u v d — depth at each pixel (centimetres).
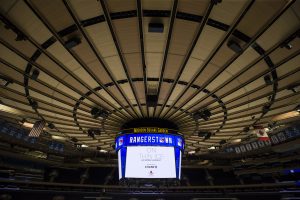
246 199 3164
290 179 3100
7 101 1475
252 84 1204
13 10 752
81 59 1001
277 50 938
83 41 905
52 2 731
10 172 2775
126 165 1570
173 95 1375
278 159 2878
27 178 2923
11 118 1842
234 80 1163
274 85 1210
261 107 1520
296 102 1458
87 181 3375
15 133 2434
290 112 1639
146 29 856
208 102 1423
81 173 3497
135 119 1739
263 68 1055
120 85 1253
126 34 874
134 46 944
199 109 1527
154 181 1553
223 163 3556
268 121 1836
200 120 1742
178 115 1675
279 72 1085
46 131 2080
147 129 1658
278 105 1492
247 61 1007
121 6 757
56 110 1573
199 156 3588
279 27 812
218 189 3291
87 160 3366
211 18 796
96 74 1127
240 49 859
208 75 1129
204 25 809
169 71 1118
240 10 744
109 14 772
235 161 3491
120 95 1363
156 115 1703
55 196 2958
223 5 739
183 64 1041
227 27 817
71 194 3047
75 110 1556
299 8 730
